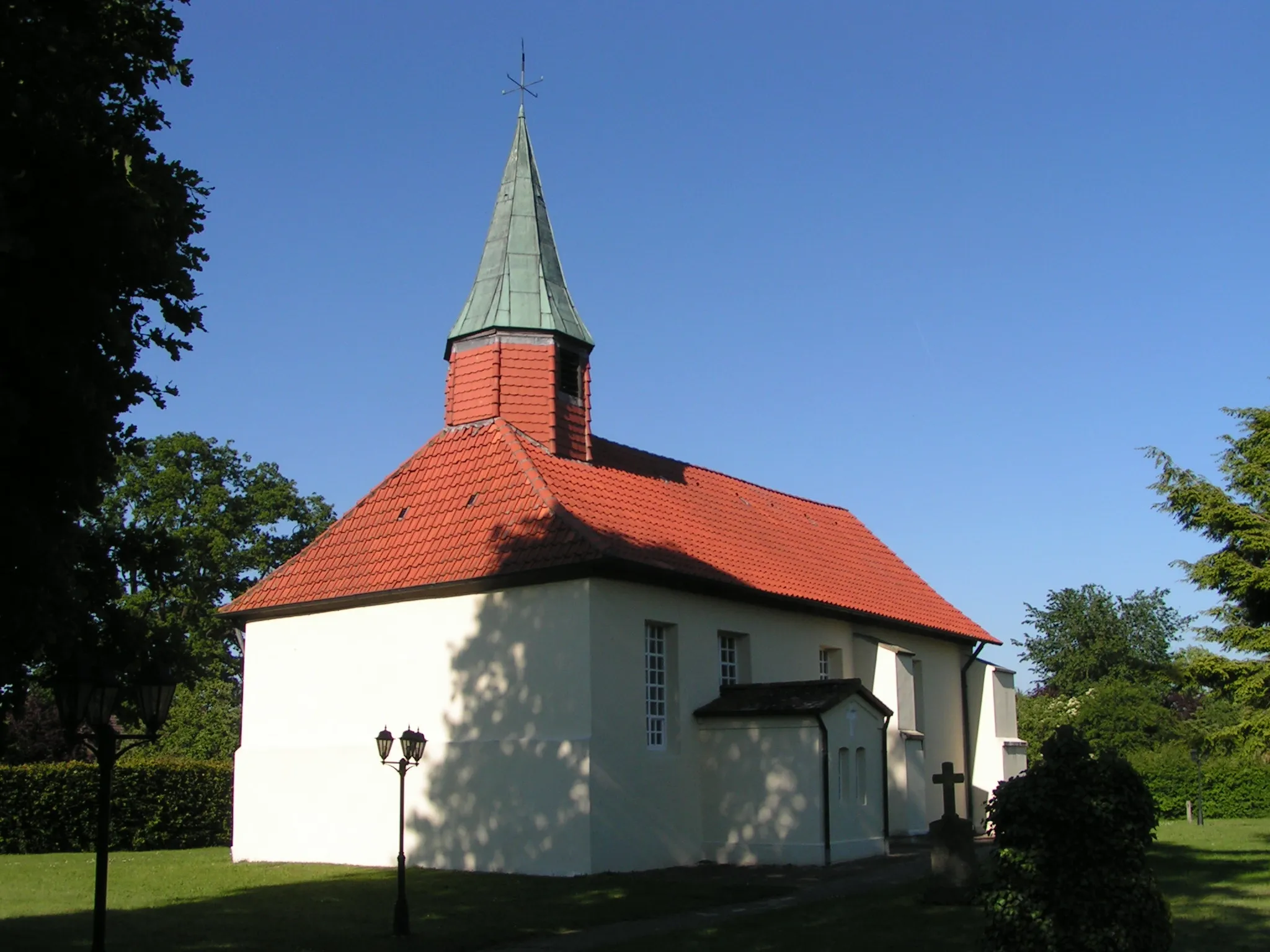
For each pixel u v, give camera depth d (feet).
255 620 89.10
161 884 69.62
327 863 81.05
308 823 82.99
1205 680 79.56
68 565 32.71
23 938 50.55
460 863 74.69
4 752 35.50
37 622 31.96
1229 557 77.46
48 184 30.73
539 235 93.35
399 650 80.69
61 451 32.42
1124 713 156.35
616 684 73.10
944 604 120.37
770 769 77.41
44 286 31.27
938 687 113.50
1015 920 35.06
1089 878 34.37
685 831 77.36
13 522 31.04
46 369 30.86
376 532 86.79
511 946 49.24
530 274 91.20
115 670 37.52
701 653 81.56
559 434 88.38
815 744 76.13
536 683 73.46
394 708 80.18
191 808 103.19
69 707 36.50
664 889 64.18
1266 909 53.26
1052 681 199.72
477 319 90.33
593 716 70.85
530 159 96.12
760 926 51.90
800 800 76.02
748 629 86.69
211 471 157.07
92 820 97.45
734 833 78.02
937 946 46.34
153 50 36.45
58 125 30.83
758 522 104.22
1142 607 200.85
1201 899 56.29
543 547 74.69
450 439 89.97
